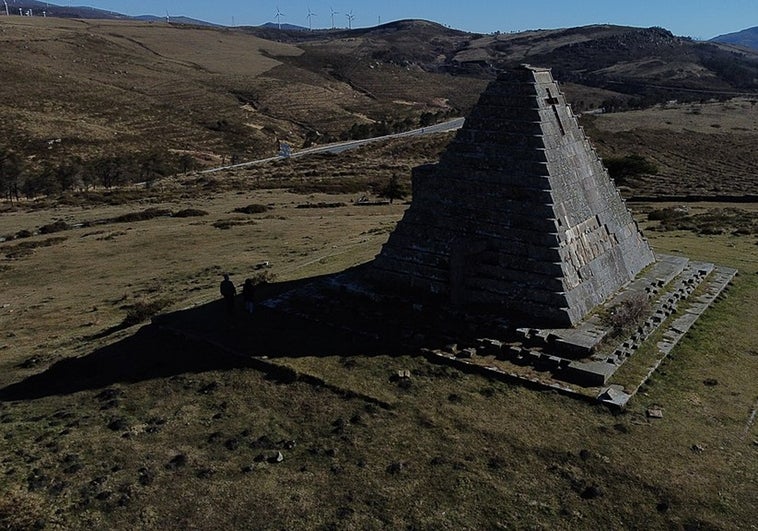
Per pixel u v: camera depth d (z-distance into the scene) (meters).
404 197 73.38
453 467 16.05
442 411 18.38
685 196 66.06
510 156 23.05
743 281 29.84
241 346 22.47
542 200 22.45
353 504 14.91
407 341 22.05
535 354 20.50
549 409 18.31
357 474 15.94
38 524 14.38
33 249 47.16
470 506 14.72
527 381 19.47
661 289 26.58
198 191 84.12
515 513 14.47
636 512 14.43
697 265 30.80
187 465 16.53
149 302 30.97
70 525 14.43
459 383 19.77
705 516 14.22
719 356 21.80
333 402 19.12
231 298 25.12
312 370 20.61
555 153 23.19
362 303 25.08
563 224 22.70
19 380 23.02
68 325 30.25
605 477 15.53
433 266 24.73
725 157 108.12
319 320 24.08
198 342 23.28
